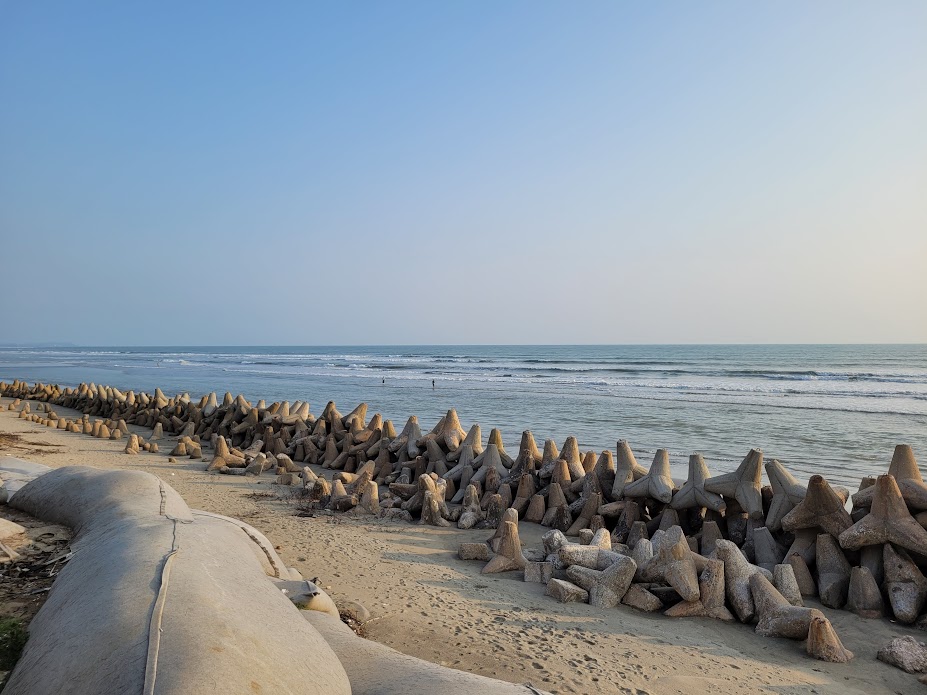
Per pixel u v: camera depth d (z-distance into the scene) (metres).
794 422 23.56
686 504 8.89
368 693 3.06
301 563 7.04
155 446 15.08
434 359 99.38
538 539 9.21
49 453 13.32
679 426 22.48
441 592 6.46
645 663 5.12
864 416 25.58
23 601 3.40
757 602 6.30
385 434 14.23
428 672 3.25
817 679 5.18
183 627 2.45
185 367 75.31
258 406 18.39
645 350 157.25
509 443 18.31
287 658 2.62
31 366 77.62
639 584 6.73
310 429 16.17
